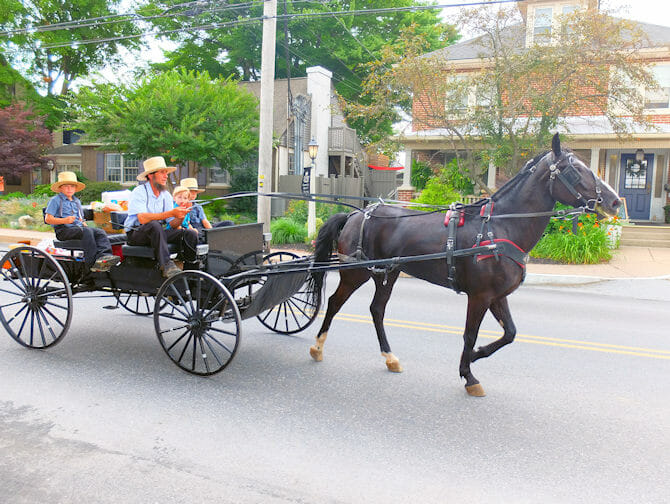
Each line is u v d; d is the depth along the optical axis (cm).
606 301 985
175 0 3356
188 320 533
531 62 1452
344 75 3569
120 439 399
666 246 1742
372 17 3422
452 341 682
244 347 648
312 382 530
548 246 1438
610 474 361
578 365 596
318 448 391
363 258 578
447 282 526
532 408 474
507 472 362
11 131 2617
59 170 3362
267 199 1427
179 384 518
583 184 477
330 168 2928
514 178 518
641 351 653
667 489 343
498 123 1591
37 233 1820
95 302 877
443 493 334
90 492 327
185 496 324
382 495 330
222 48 3625
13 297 895
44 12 3133
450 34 1605
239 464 365
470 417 453
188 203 653
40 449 381
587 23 1405
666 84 1933
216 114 2064
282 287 574
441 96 1580
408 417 451
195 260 560
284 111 2592
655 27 2083
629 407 479
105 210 692
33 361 575
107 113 2030
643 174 2080
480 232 502
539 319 824
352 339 687
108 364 570
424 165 2212
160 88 2045
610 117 1527
